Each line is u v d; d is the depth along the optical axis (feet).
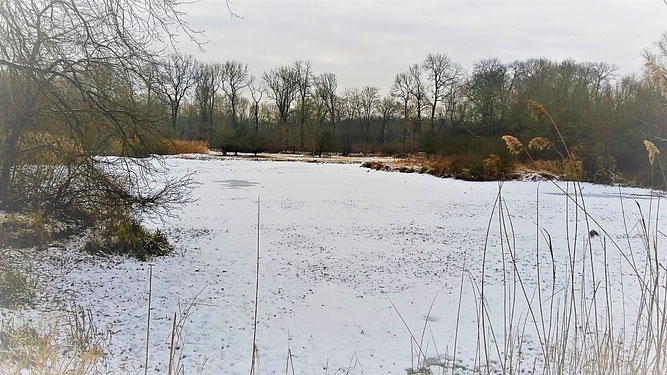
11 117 27.12
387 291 26.40
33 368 12.28
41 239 30.40
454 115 152.66
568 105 95.86
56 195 31.55
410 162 130.11
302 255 33.96
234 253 34.01
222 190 72.69
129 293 24.23
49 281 25.03
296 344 19.39
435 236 41.57
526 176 94.02
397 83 193.06
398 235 41.81
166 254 32.73
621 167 86.94
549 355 12.05
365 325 21.65
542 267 31.30
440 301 24.90
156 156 32.81
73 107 28.94
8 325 16.33
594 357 11.00
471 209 57.77
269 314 22.53
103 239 32.58
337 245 37.42
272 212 52.90
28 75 26.00
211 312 22.36
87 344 16.81
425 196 70.03
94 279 26.03
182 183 40.04
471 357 18.28
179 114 189.26
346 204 60.39
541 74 113.50
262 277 28.37
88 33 27.78
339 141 197.47
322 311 23.20
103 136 30.66
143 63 29.84
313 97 208.64
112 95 29.76
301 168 124.26
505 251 36.06
